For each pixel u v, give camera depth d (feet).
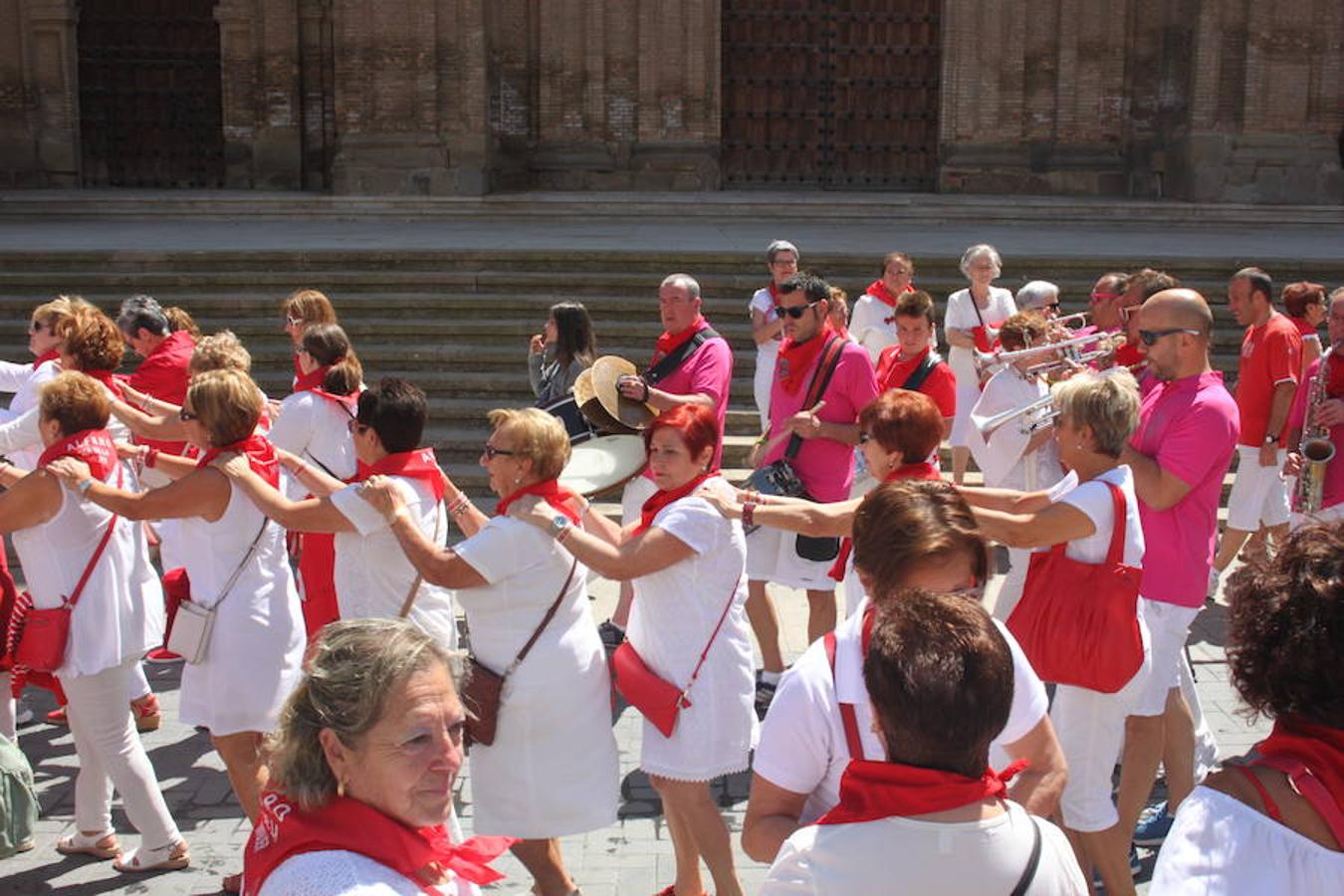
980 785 8.64
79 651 16.66
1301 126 71.20
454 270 46.75
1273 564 8.41
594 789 14.93
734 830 18.30
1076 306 45.88
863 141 79.97
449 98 70.74
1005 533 14.43
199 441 16.89
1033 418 17.98
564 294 45.06
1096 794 14.89
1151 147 75.72
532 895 15.87
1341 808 7.77
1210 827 7.85
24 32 76.33
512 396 39.68
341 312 43.68
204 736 21.56
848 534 14.88
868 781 8.70
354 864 8.10
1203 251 52.47
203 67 80.43
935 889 8.46
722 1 78.54
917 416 15.75
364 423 17.04
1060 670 14.48
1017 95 75.77
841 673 10.44
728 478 34.83
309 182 78.02
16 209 68.74
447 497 17.62
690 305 23.39
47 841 18.06
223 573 16.65
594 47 74.69
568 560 14.94
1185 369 16.66
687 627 14.88
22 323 42.91
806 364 22.02
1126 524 14.56
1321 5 70.64
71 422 17.25
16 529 16.40
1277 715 8.20
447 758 8.55
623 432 22.08
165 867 17.26
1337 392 23.72
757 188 79.71
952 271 47.65
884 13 79.05
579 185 75.77
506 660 14.66
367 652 8.52
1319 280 47.47
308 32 76.84
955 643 8.59
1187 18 72.69
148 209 68.54
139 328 25.32
